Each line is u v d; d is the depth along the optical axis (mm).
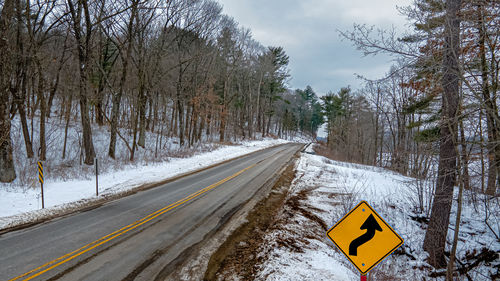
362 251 3805
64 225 7250
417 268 6922
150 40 21906
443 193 6938
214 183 13031
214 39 30250
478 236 8062
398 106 26641
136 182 12812
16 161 13062
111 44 24891
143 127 22297
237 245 6586
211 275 5180
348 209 9469
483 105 4766
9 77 11023
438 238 7020
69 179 12289
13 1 11109
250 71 42719
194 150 24828
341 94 49500
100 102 22609
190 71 28156
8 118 10969
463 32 5367
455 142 5535
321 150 43188
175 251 6043
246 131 51406
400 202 10945
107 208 8828
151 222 7707
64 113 26562
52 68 21125
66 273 4930
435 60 5473
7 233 6613
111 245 6152
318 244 7082
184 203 9664
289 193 12109
